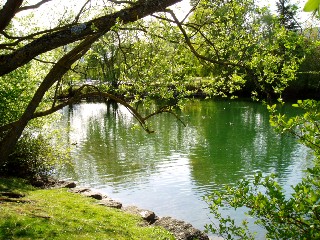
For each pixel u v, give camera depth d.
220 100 73.38
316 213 3.91
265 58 7.42
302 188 4.22
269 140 36.47
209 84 9.92
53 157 24.00
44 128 23.19
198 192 21.95
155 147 34.56
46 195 17.77
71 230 12.06
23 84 19.02
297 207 4.05
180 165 28.12
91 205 16.95
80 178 25.27
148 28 7.90
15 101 18.92
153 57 9.05
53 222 12.32
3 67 6.14
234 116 52.75
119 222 15.03
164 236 12.89
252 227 15.93
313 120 4.68
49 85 7.15
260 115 53.03
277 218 4.20
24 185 19.69
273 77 7.50
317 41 6.50
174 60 8.97
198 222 17.55
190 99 9.91
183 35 7.99
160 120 50.38
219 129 42.84
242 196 4.59
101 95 8.95
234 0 7.74
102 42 9.60
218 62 7.60
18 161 21.89
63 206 15.71
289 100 69.00
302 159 29.11
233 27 8.12
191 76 9.61
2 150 6.74
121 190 22.72
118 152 32.78
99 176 25.73
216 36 8.69
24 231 11.01
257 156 30.38
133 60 9.29
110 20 6.34
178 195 21.53
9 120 19.16
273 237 4.34
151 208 19.67
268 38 7.72
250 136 38.59
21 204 14.36
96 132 42.69
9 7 6.52
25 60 6.22
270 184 4.46
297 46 7.15
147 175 25.78
